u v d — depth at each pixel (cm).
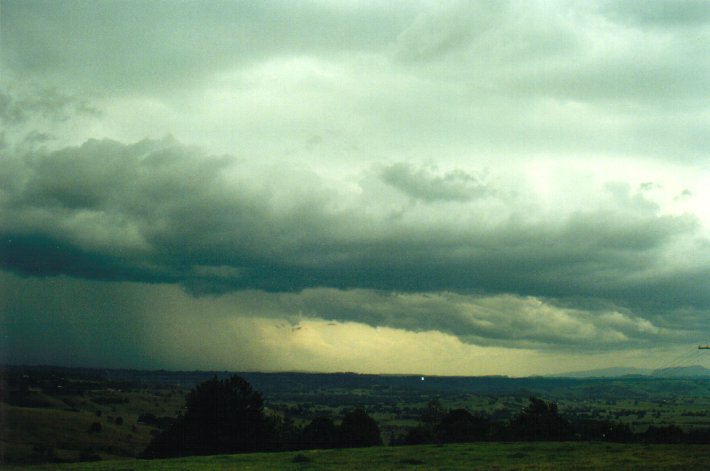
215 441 8962
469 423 10612
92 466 5753
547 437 9656
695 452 6225
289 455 6594
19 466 5788
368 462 5797
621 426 8625
